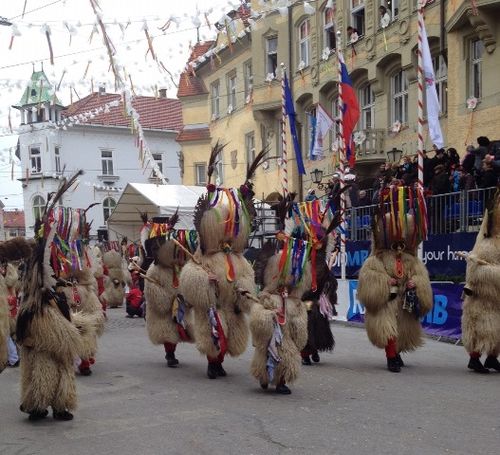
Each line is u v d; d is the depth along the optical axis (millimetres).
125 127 37656
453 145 15922
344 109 12461
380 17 18672
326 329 8180
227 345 7266
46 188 35219
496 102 14461
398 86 18766
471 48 15508
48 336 5316
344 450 4613
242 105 26328
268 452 4594
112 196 36406
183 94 30203
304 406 5922
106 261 16875
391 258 7715
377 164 19109
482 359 8453
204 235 7266
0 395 6680
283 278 6355
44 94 14469
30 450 4738
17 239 5422
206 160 29938
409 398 6207
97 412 5824
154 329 8070
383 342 7547
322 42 21172
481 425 5223
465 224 10812
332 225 7281
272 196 23828
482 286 7316
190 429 5203
